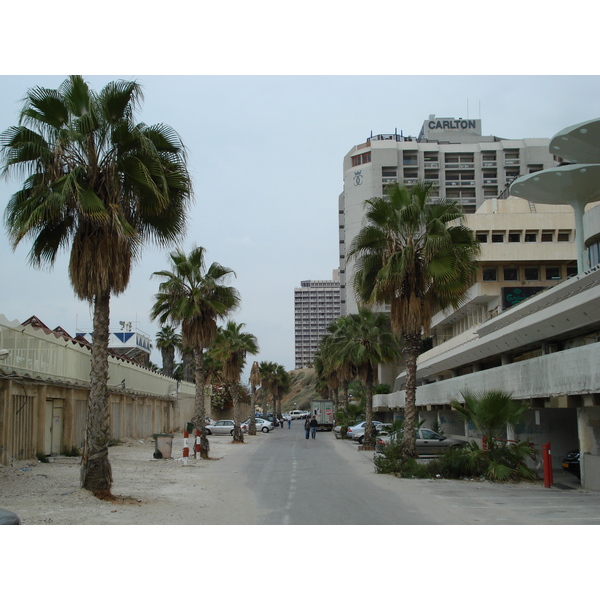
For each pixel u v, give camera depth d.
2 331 17.11
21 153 12.30
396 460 20.12
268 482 16.95
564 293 24.83
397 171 102.38
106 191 12.74
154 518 10.45
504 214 48.59
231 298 27.47
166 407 45.22
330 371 60.69
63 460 20.55
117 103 12.59
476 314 50.97
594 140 24.02
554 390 17.92
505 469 17.84
